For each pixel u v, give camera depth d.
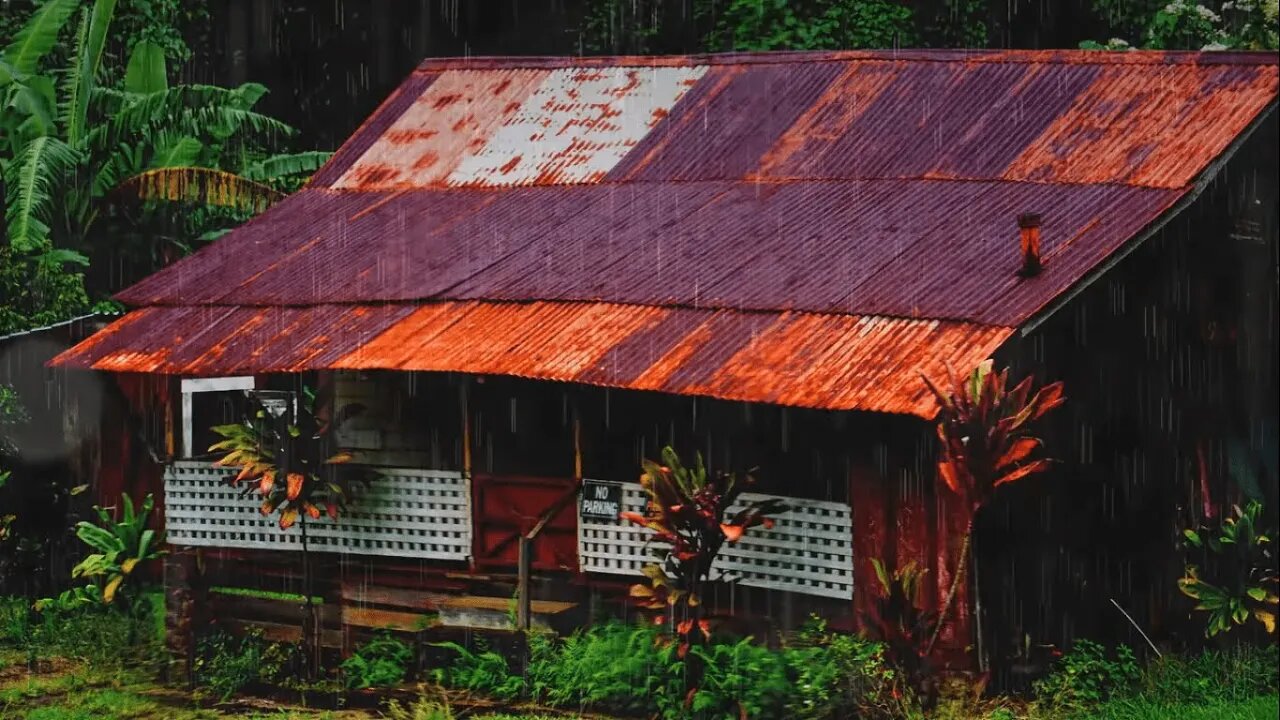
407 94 39.31
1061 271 26.38
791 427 28.25
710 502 26.52
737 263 29.83
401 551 30.52
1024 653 26.42
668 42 54.81
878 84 33.97
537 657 28.66
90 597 34.56
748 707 25.70
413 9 58.31
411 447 33.12
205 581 31.55
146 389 37.34
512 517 30.33
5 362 38.03
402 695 29.02
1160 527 29.09
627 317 29.06
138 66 46.72
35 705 29.91
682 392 26.41
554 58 38.66
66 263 43.56
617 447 30.66
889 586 25.34
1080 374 27.72
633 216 32.50
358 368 29.41
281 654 30.55
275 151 52.41
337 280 33.06
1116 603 28.25
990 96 32.38
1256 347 31.33
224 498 31.55
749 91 35.31
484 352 29.05
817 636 26.48
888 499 26.47
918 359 25.45
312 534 31.08
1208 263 29.91
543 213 33.62
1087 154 29.70
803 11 52.12
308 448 30.23
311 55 58.31
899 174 31.14
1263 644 29.09
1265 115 28.84
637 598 28.95
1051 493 27.11
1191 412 29.84
